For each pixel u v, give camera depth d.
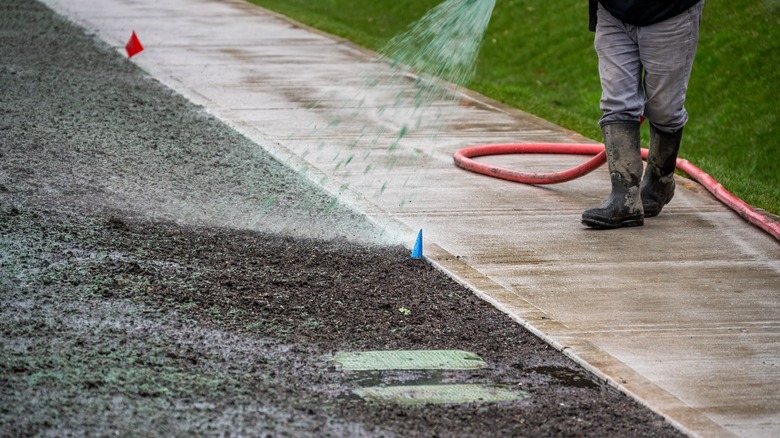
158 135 10.95
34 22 19.67
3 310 5.93
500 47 19.44
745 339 6.07
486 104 13.98
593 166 9.00
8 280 6.41
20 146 9.93
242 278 6.80
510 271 7.22
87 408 4.81
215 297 6.42
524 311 6.46
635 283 7.03
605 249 7.80
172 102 12.88
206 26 20.62
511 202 9.08
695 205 9.14
